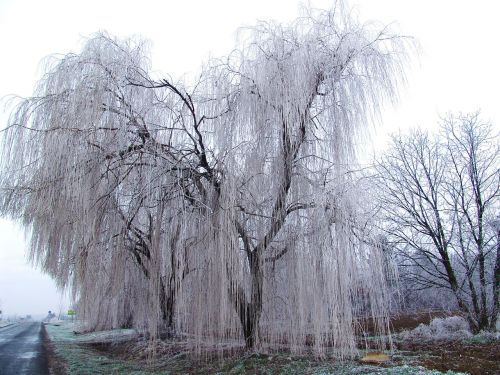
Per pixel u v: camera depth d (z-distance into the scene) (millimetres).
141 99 10984
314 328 9641
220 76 10789
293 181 10531
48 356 17438
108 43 10945
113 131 10430
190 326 10859
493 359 10250
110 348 18875
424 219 15742
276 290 10539
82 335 29312
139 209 10641
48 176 9961
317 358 9891
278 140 10500
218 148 10352
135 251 13109
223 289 9695
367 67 10812
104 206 10508
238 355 10891
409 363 9836
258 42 10969
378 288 10117
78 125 10023
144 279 15070
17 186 10422
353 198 9953
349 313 9648
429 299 16953
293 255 10039
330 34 10938
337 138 10461
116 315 19688
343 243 9672
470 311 14500
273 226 10438
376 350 11078
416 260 16203
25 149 10312
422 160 16125
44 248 11375
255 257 10578
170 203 10281
